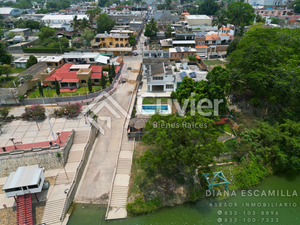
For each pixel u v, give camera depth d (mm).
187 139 37438
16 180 33938
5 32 132750
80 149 45188
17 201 33844
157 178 41625
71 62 87062
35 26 143625
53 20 164375
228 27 118812
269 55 57625
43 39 115688
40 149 41000
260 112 58156
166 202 38531
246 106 59625
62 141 44844
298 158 45406
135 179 41344
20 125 50875
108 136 51344
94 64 87938
